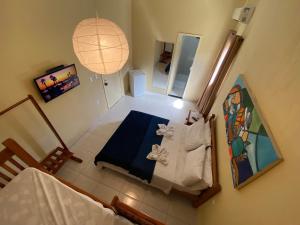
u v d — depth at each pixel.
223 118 2.38
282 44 1.31
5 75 1.89
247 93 1.72
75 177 2.71
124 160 2.45
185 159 2.47
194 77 4.38
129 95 4.90
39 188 1.57
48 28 2.22
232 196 1.48
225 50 3.10
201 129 2.72
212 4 3.26
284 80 1.17
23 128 2.22
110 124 3.84
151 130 3.04
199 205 2.25
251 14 2.32
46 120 2.38
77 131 3.30
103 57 1.55
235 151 1.62
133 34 4.20
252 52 1.94
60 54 2.50
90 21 1.50
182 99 4.87
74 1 2.48
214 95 3.38
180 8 3.48
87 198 1.54
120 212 1.46
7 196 1.51
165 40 4.03
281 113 1.11
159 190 2.59
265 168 1.10
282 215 0.88
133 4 3.75
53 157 2.78
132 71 4.66
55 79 2.43
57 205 1.48
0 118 1.94
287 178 0.91
